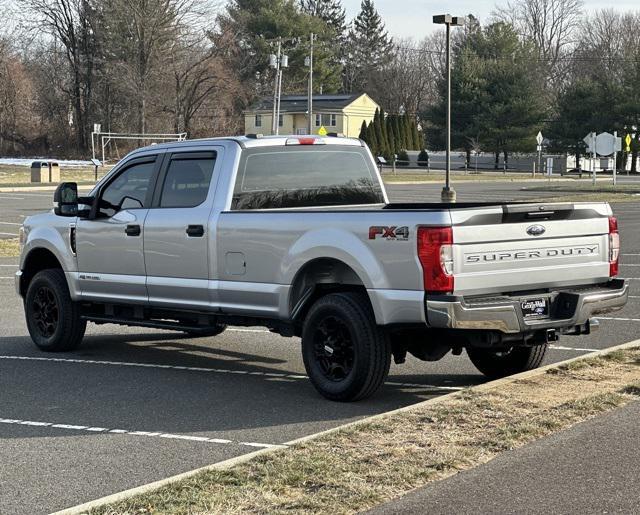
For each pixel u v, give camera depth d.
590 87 85.69
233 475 5.76
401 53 134.88
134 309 9.89
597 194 46.84
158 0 76.25
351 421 7.51
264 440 6.95
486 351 8.91
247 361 10.12
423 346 8.14
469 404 7.39
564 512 5.22
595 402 7.39
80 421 7.56
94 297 10.09
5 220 29.89
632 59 86.56
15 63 86.56
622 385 8.02
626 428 6.82
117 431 7.24
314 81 105.00
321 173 9.51
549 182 62.31
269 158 9.17
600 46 106.94
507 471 5.89
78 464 6.38
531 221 7.86
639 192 48.47
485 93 87.69
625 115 83.44
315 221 8.15
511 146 88.06
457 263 7.42
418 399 8.28
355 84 141.00
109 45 78.44
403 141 97.81
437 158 99.06
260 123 98.81
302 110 96.94
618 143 54.62
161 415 7.75
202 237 8.97
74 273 10.24
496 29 93.88
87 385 8.93
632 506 5.32
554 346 10.54
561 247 8.08
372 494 5.41
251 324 8.91
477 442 6.43
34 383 9.02
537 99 88.50
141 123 77.06
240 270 8.71
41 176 52.91
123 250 9.70
